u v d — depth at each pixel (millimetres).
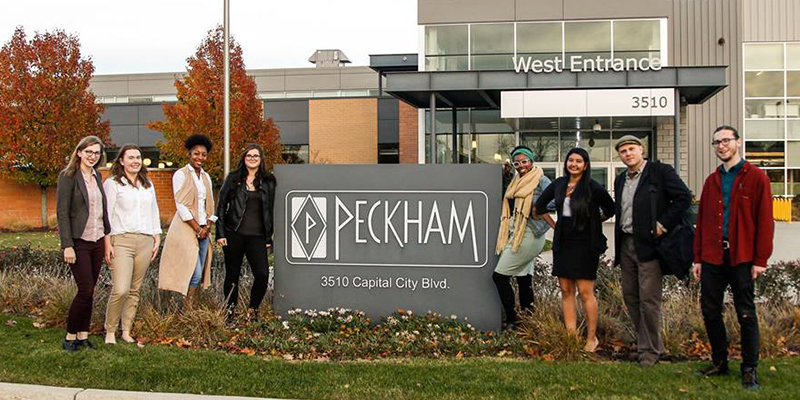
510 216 6445
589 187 5602
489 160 25359
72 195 5699
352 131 28391
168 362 5480
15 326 6719
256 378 5113
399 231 6809
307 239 6930
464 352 5906
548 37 23812
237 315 6746
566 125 24047
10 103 22656
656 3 23406
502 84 20516
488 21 23906
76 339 5906
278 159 24469
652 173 5344
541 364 5426
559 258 5730
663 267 5344
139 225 5973
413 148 27859
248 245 6707
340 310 6699
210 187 6883
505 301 6418
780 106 25938
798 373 5094
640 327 5566
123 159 5973
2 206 24578
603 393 4715
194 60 23688
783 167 25922
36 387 4879
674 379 4980
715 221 4953
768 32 25969
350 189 6879
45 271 8617
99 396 4773
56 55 23016
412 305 6777
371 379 5086
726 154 4883
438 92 21359
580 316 6379
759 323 5953
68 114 22859
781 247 14773
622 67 22453
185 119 23188
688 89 20609
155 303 7016
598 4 23625
